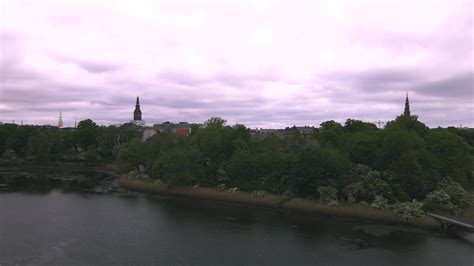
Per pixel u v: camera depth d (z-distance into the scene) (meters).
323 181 85.25
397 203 78.06
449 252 57.69
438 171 93.25
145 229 68.31
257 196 90.94
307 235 65.62
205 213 82.31
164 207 88.12
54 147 193.88
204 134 119.12
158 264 51.25
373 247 59.59
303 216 79.75
